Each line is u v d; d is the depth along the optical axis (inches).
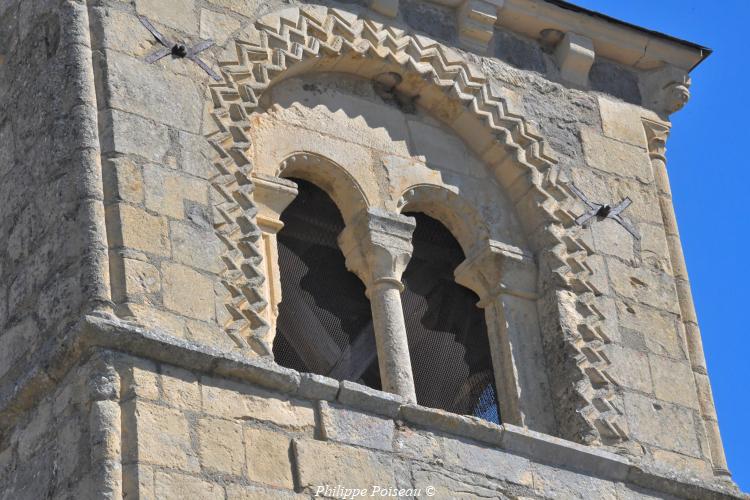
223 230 714.2
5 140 742.5
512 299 783.7
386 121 789.9
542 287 787.4
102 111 713.6
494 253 784.9
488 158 805.9
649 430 767.1
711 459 774.5
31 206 714.8
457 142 805.2
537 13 831.1
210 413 667.4
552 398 767.7
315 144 768.3
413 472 697.6
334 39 780.6
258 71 757.3
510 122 807.7
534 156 805.2
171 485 648.4
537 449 728.3
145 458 647.1
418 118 800.3
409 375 743.7
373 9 799.1
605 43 847.1
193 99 733.9
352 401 697.6
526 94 820.6
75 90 714.8
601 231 806.5
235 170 729.6
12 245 717.9
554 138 818.2
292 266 760.3
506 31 831.7
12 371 695.7
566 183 808.3
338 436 688.4
